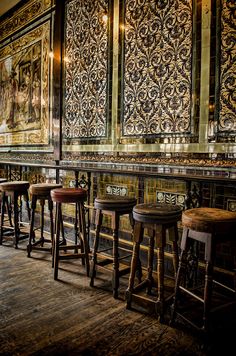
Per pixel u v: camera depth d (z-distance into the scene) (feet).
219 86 7.97
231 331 6.35
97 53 11.54
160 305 6.61
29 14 15.46
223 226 5.68
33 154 15.28
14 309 7.11
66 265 10.03
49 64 14.08
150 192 9.71
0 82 18.28
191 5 8.54
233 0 7.67
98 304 7.41
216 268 8.04
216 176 7.86
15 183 12.05
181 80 8.82
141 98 9.93
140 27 9.92
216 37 8.01
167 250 9.15
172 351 5.71
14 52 16.81
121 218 10.57
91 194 11.80
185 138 8.75
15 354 5.54
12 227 13.47
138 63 9.99
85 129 12.11
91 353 5.61
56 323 6.56
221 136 7.93
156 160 9.51
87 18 11.96
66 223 12.94
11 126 17.24
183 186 8.81
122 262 10.33
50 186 10.73
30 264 10.07
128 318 6.79
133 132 10.21
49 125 14.08
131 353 5.63
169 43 9.11
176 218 6.77
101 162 11.37
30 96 15.51
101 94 11.38
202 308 7.25
